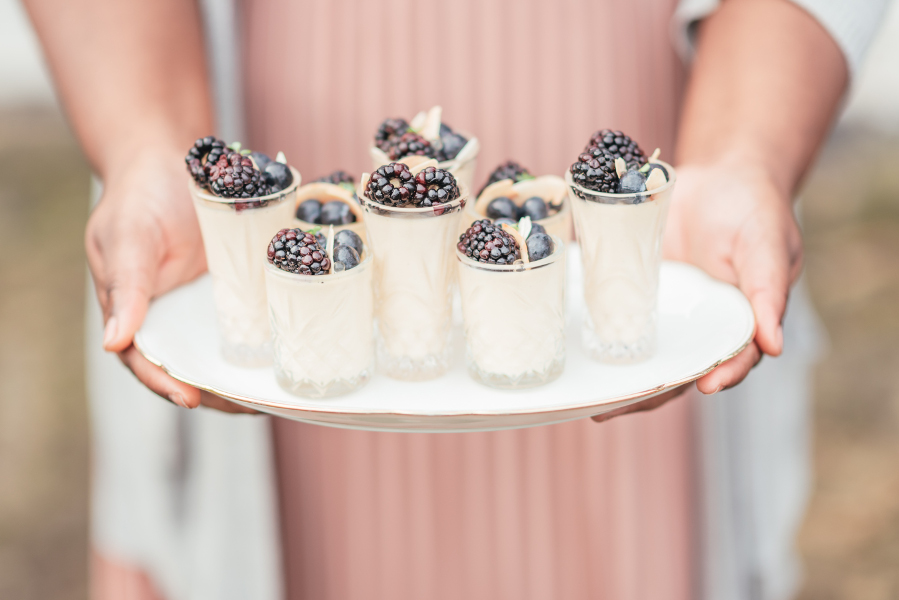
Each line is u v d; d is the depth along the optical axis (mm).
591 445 1040
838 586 1397
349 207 857
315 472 1070
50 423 1722
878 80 2633
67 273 2119
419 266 818
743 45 995
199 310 895
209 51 1037
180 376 810
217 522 1045
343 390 825
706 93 994
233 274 838
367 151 1023
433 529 1061
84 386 1808
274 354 829
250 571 1055
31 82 2916
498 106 1011
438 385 837
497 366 823
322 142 1024
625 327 838
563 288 828
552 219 854
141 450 1049
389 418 773
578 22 999
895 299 1943
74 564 1463
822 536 1479
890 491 1542
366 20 1004
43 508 1555
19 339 1916
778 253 862
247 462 1030
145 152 930
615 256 826
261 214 828
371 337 834
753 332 824
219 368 856
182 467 1060
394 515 1062
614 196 810
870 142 2457
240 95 1049
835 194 2283
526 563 1064
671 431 1049
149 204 893
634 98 1021
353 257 810
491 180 884
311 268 795
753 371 1049
